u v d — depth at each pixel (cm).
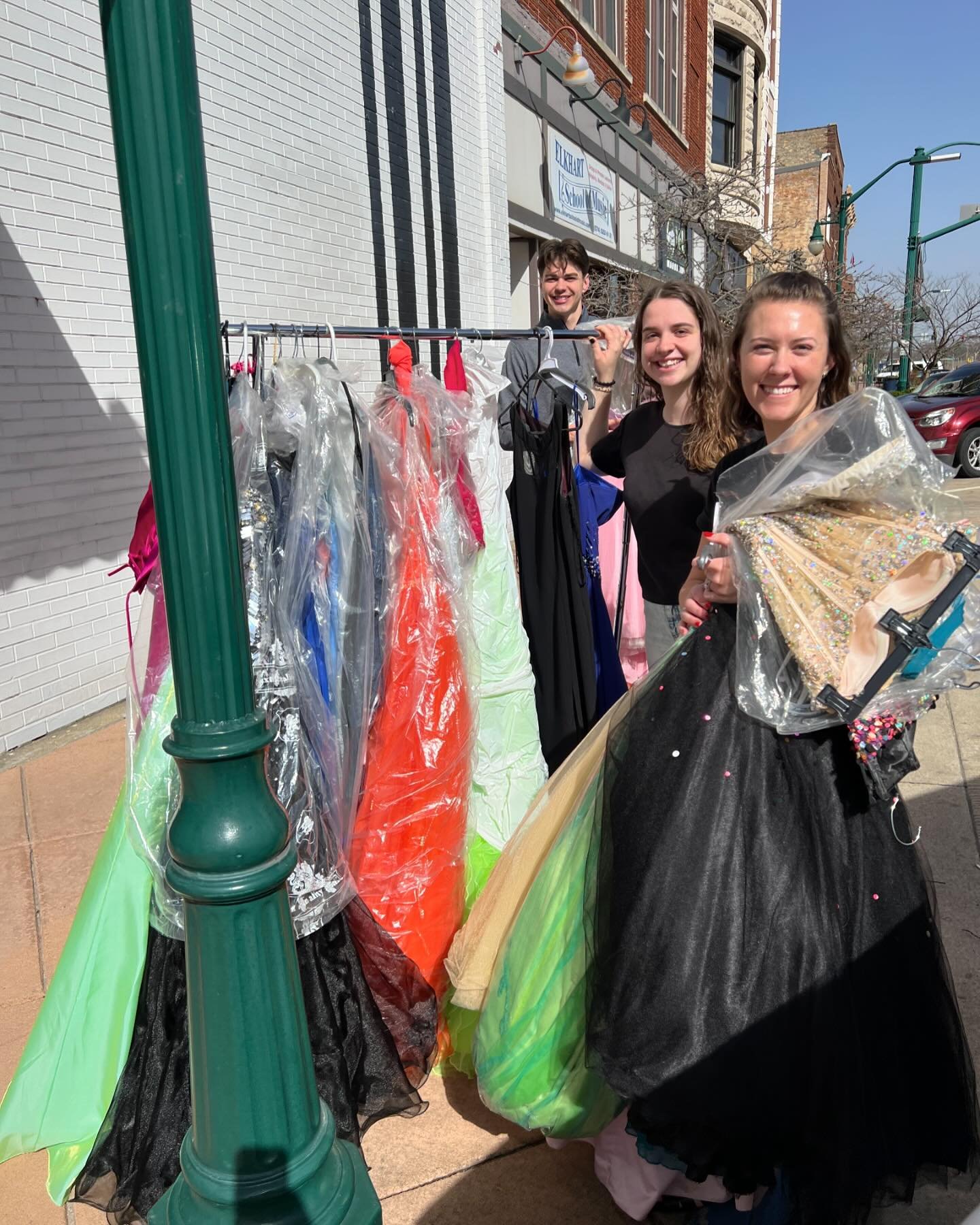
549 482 294
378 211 719
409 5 752
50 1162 209
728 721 176
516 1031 198
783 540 172
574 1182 207
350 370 248
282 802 203
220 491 127
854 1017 163
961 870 309
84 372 457
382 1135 222
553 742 305
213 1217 141
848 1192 160
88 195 452
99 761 424
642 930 168
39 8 416
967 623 160
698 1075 159
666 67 1577
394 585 240
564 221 1155
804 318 182
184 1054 203
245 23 549
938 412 1336
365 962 225
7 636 429
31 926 303
